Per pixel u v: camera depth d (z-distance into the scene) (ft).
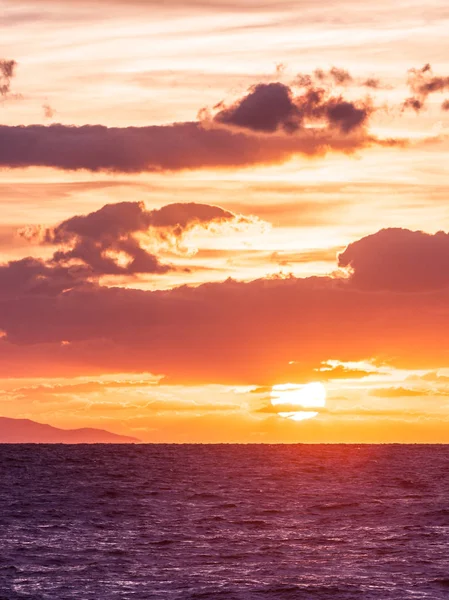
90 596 171.53
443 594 174.09
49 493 360.89
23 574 190.70
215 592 175.11
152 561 206.69
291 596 172.65
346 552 219.82
